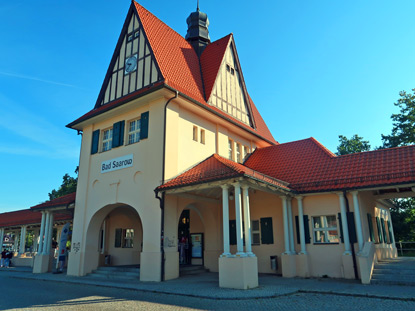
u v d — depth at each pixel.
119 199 14.94
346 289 10.01
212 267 15.90
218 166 12.57
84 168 17.19
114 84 17.12
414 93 27.09
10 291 11.10
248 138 20.27
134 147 14.96
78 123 17.59
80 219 16.42
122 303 8.37
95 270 15.78
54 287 12.12
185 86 15.96
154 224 13.19
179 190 12.67
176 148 14.34
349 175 13.83
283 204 14.39
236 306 7.81
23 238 27.30
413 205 30.89
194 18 21.95
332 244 13.50
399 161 13.37
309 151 17.20
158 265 12.62
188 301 8.55
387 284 11.02
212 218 16.20
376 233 15.61
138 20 16.86
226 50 19.53
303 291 9.96
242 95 20.69
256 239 15.86
